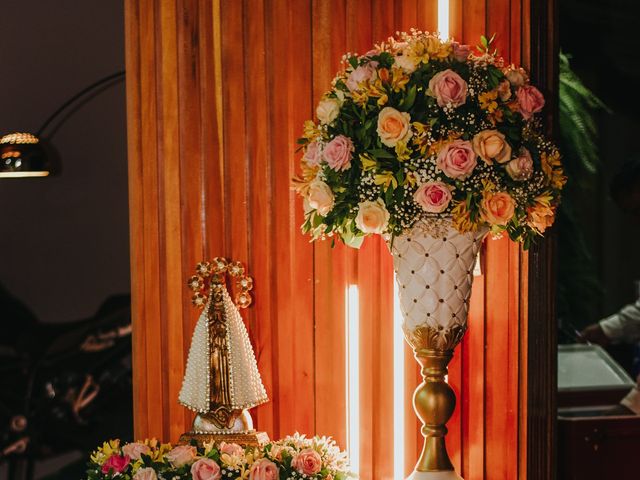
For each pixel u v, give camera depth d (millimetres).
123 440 3258
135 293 2199
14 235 3301
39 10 3283
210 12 2096
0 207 3291
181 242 2137
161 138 2141
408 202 1761
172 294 2145
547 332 2025
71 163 3320
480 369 2062
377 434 2107
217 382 1979
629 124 4879
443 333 1854
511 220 1786
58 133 3311
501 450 2059
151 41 2139
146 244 2164
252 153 2098
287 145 2086
